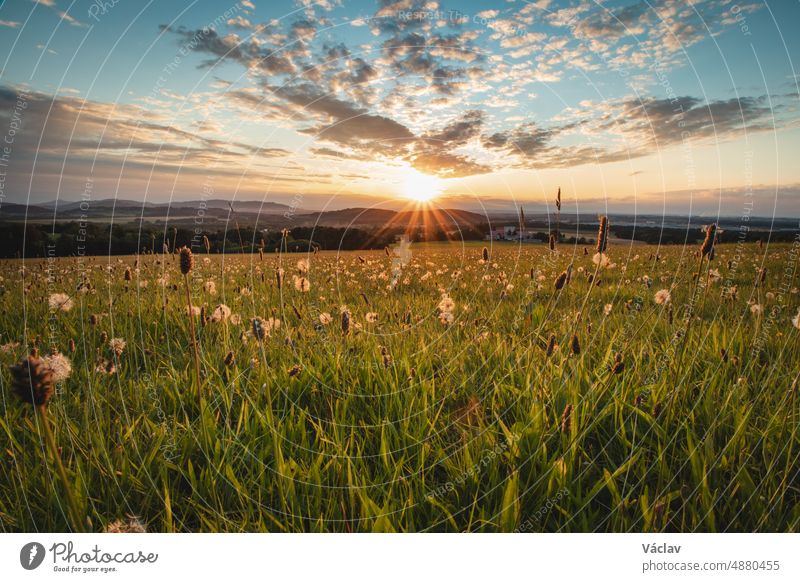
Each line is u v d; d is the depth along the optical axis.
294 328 4.81
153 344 4.40
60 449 2.45
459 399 3.35
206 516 2.21
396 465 2.40
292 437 2.76
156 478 2.40
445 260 12.69
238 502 2.29
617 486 2.37
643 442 2.66
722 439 2.66
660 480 2.24
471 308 5.96
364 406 3.24
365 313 5.79
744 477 2.20
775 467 2.38
